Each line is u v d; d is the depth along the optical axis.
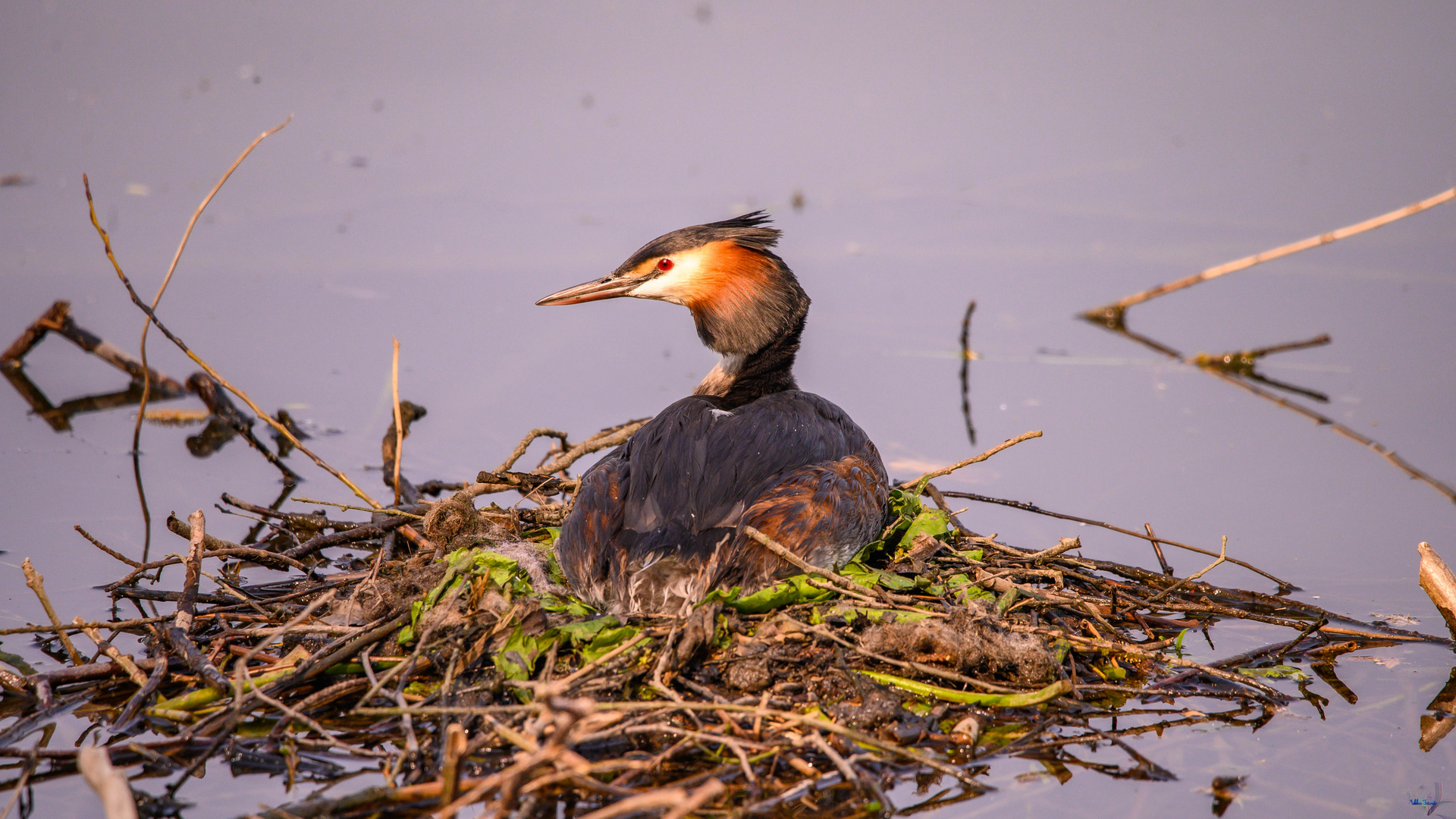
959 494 13.14
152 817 8.23
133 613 11.48
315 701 9.10
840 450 11.39
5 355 18.66
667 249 13.31
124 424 17.20
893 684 9.67
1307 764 9.23
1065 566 12.16
